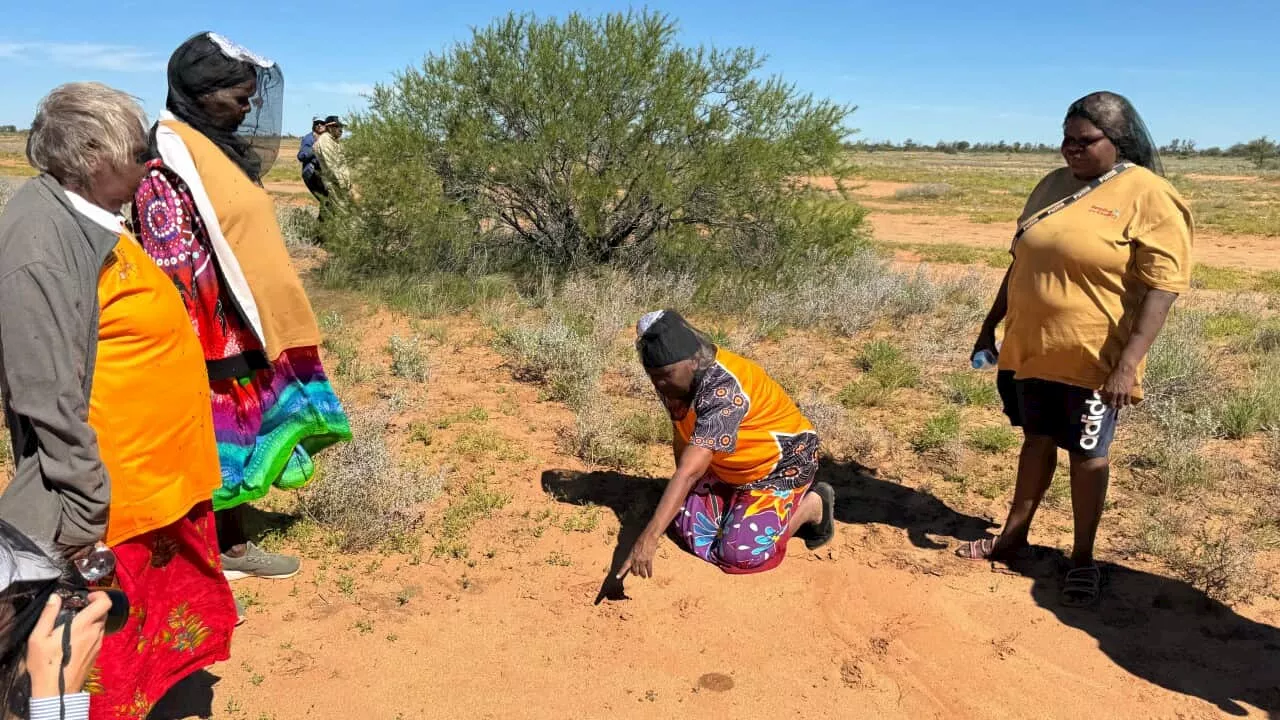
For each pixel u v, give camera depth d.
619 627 3.62
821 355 7.54
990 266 13.97
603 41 9.50
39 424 2.17
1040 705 3.23
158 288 2.49
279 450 3.70
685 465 3.73
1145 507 4.70
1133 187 3.45
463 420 5.69
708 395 3.77
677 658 3.45
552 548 4.17
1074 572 3.88
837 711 3.20
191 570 2.76
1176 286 3.40
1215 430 5.68
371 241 9.57
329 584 3.83
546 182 9.79
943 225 21.20
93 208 2.28
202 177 3.24
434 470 4.91
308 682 3.22
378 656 3.38
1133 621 3.71
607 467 5.06
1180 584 3.96
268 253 3.43
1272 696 3.27
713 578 3.96
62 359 2.17
